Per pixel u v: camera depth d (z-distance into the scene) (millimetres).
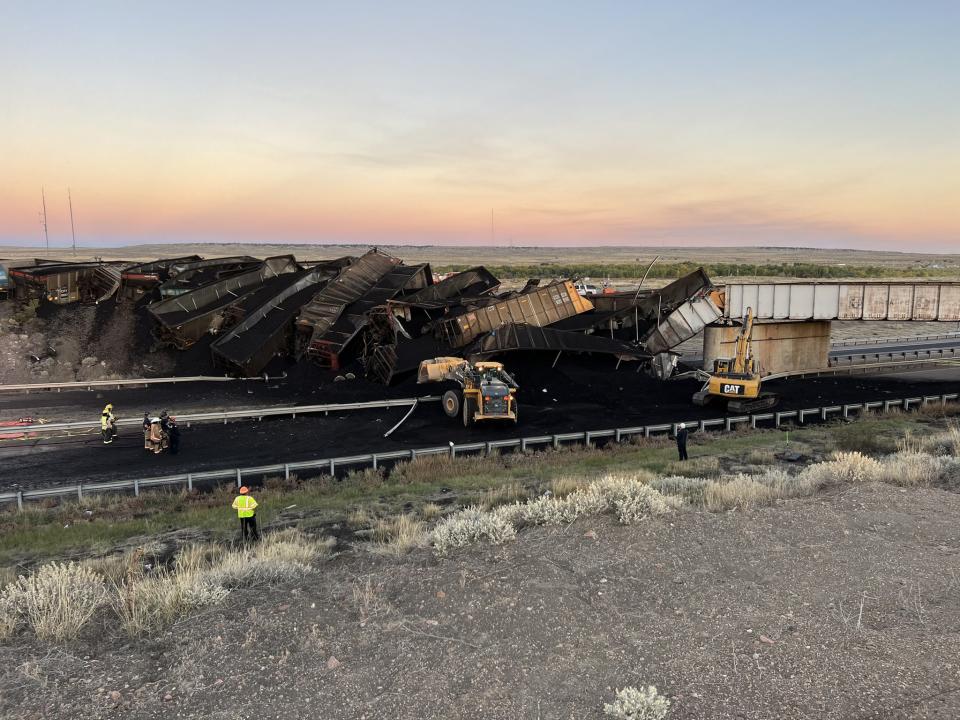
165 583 9773
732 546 10734
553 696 6699
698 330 42969
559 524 12328
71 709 6703
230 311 46500
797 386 38219
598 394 33344
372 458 21422
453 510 15375
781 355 45594
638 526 11812
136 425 28469
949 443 22047
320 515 15695
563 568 9984
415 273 51594
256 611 8938
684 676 6977
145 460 23047
